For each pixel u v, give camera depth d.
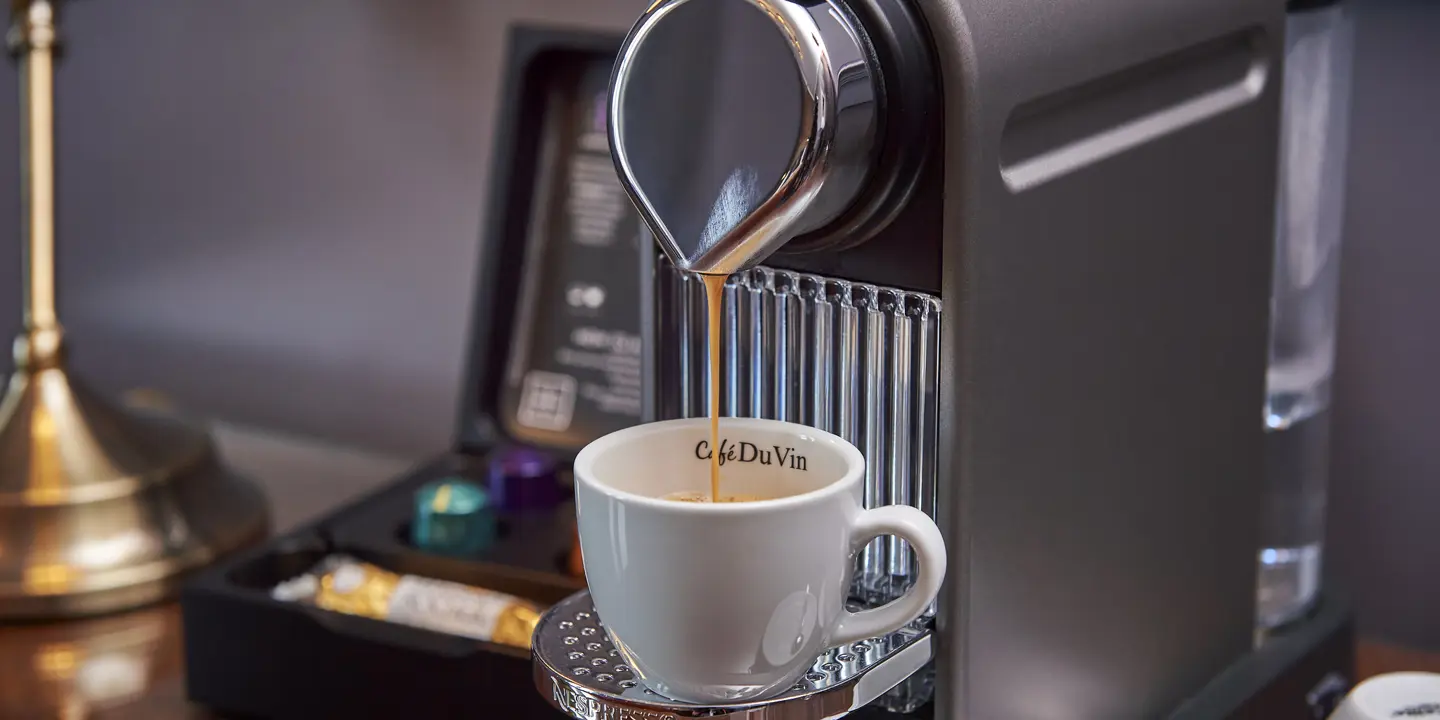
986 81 0.63
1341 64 0.82
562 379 1.04
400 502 0.99
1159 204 0.71
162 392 1.36
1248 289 0.77
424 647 0.81
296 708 0.84
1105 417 0.70
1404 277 0.91
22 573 0.96
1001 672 0.67
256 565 0.90
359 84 1.17
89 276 1.39
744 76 0.61
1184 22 0.70
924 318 0.65
